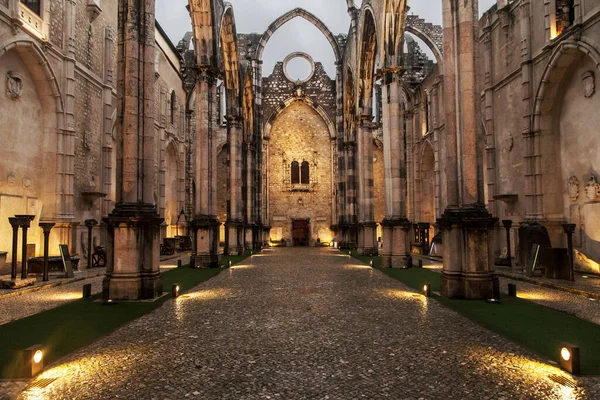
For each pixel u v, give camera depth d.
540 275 12.77
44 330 6.53
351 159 28.94
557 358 5.14
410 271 14.72
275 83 36.44
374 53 21.97
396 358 5.16
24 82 14.29
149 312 7.84
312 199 36.38
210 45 16.81
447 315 7.52
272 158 36.53
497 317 7.33
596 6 12.38
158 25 25.33
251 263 18.53
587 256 13.76
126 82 9.70
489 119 19.28
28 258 14.09
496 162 19.03
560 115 15.32
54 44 15.23
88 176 17.83
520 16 16.45
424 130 28.78
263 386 4.30
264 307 8.29
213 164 17.19
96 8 17.84
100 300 9.09
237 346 5.67
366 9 20.36
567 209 14.91
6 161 13.41
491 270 9.23
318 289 10.58
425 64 32.03
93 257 16.36
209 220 16.55
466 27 9.66
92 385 4.32
